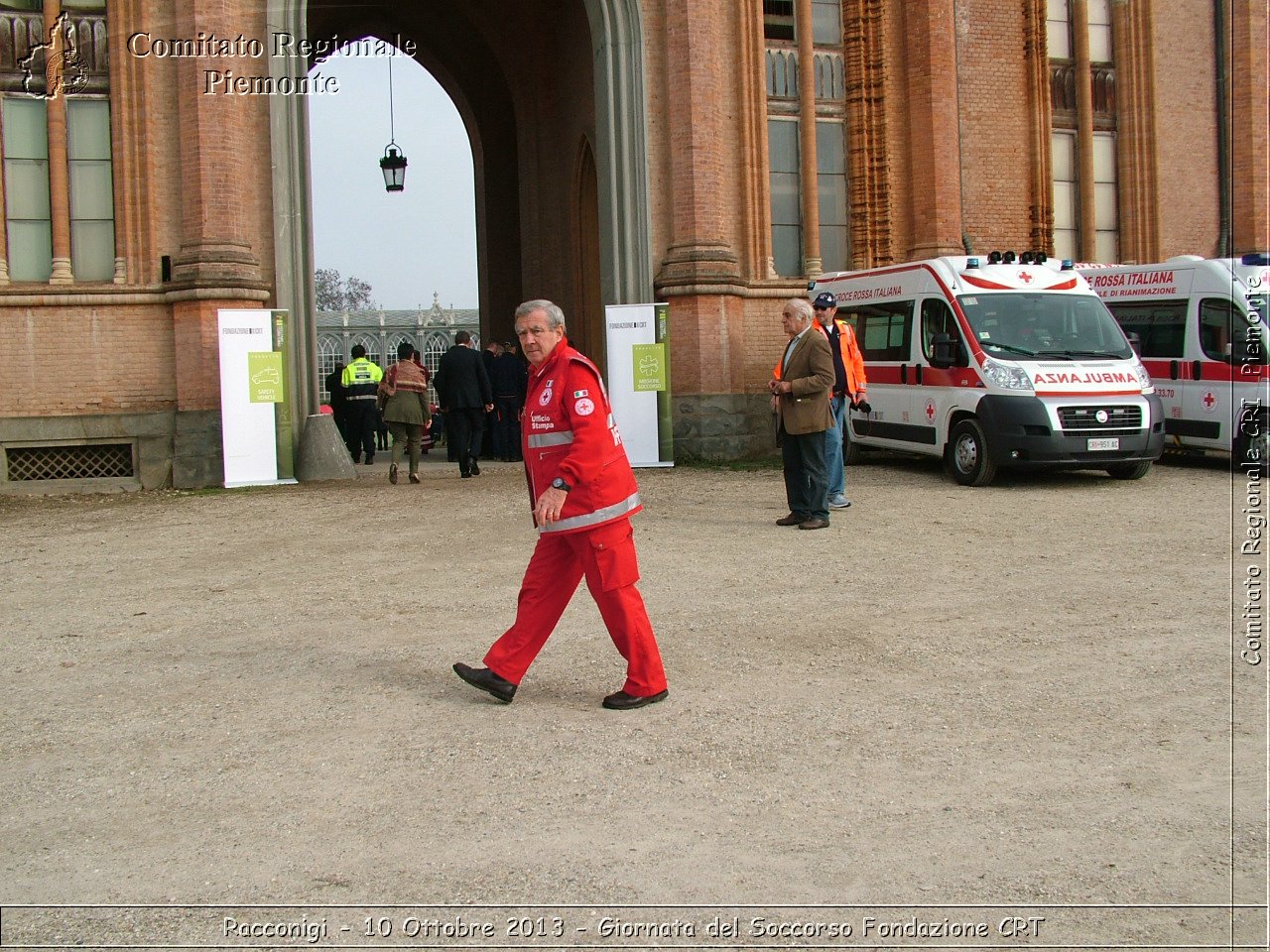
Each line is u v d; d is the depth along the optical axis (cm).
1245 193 2202
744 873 382
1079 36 2136
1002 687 579
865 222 1981
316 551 1042
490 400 1683
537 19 2431
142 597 859
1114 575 852
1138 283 1669
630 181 1808
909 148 1991
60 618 794
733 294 1802
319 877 387
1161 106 2180
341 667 646
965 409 1416
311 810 444
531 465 574
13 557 1062
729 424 1791
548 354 570
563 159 2392
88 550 1091
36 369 1591
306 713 564
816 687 586
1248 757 477
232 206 1617
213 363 1595
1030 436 1343
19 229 1630
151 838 422
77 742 531
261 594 857
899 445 1566
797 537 1051
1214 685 576
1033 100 2064
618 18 1795
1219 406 1532
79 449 1623
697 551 988
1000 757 482
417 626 743
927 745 499
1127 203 2173
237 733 538
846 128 1995
